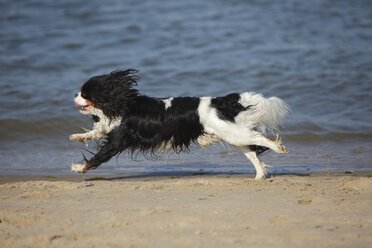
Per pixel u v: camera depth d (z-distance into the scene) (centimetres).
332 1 2570
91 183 749
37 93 1505
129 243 436
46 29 2131
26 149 1132
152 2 2462
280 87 1599
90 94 782
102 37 2061
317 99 1507
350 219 507
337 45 2008
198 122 788
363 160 1031
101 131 820
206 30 2128
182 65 1786
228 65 1777
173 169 958
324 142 1188
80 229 479
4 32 2088
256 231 467
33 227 489
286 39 2070
